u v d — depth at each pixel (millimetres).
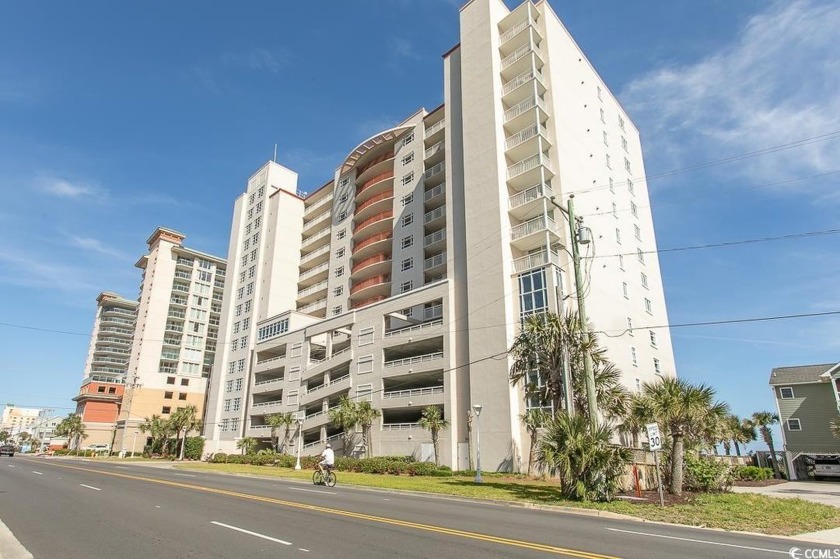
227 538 9664
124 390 96875
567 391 23344
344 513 13281
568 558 8523
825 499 22219
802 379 48312
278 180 81250
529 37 46219
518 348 28109
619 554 9023
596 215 46156
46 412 163125
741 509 16094
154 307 99125
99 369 127625
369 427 45969
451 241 46812
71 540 9508
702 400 19344
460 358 42312
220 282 111250
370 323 50625
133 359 97812
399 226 57031
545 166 42094
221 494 17625
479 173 45188
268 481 26094
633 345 45250
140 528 10719
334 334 55656
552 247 41344
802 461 46531
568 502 17469
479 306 41438
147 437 88750
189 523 11359
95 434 99125
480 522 12578
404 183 58312
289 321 63406
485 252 42500
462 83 49469
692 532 12312
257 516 12477
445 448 39938
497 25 49344
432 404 42344
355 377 49906
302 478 28781
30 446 136875
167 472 32781
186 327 101250
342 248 66062
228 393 72312
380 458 37688
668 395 19703
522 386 37656
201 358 101875
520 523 12664
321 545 9094
